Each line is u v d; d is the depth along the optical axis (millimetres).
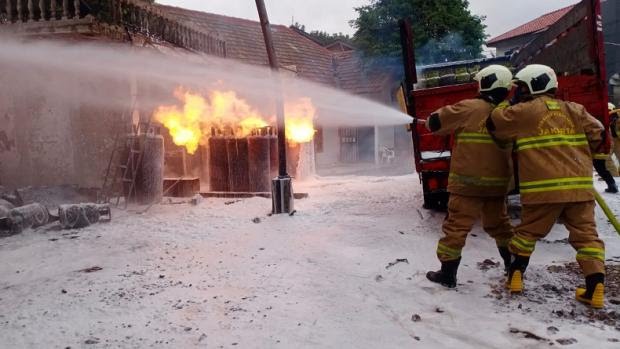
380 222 6230
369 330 3193
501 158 3852
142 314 3523
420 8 19750
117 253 5223
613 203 7012
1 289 4156
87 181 9055
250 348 2977
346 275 4293
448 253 3904
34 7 8500
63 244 5648
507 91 3938
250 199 8156
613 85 17047
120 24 8297
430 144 6004
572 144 3523
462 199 3896
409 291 3861
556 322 3223
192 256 5031
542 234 3625
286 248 5215
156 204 8031
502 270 4297
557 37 7207
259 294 3877
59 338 3156
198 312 3543
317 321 3344
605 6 17750
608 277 3998
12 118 9188
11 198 7645
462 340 3039
